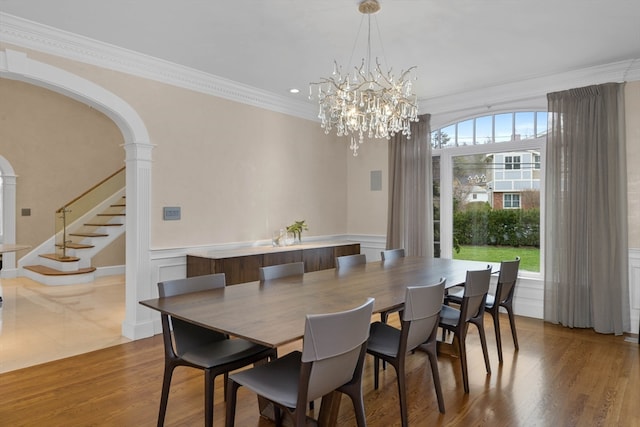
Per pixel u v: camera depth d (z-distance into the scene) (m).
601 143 3.94
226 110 4.49
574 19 2.99
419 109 5.29
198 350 2.16
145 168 3.78
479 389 2.72
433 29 3.15
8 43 3.00
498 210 4.86
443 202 5.24
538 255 4.56
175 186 4.03
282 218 5.11
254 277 4.16
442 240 5.25
